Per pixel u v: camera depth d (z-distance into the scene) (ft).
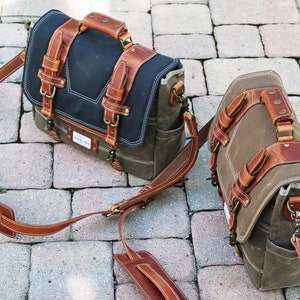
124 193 8.26
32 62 8.14
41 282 7.36
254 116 7.07
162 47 10.07
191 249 7.73
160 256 7.66
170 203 8.15
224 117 7.34
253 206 6.63
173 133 7.86
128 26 10.33
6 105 9.15
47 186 8.28
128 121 7.63
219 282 7.45
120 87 7.50
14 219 7.68
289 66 9.91
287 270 6.97
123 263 7.39
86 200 8.16
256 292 7.37
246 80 7.45
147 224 7.95
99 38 7.89
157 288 7.13
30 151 8.63
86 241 7.75
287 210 6.42
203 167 8.54
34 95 8.25
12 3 10.58
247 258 7.19
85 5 10.61
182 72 7.59
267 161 6.57
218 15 10.57
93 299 7.25
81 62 7.82
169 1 10.76
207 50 10.05
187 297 7.32
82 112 7.94
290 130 6.63
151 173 8.23
